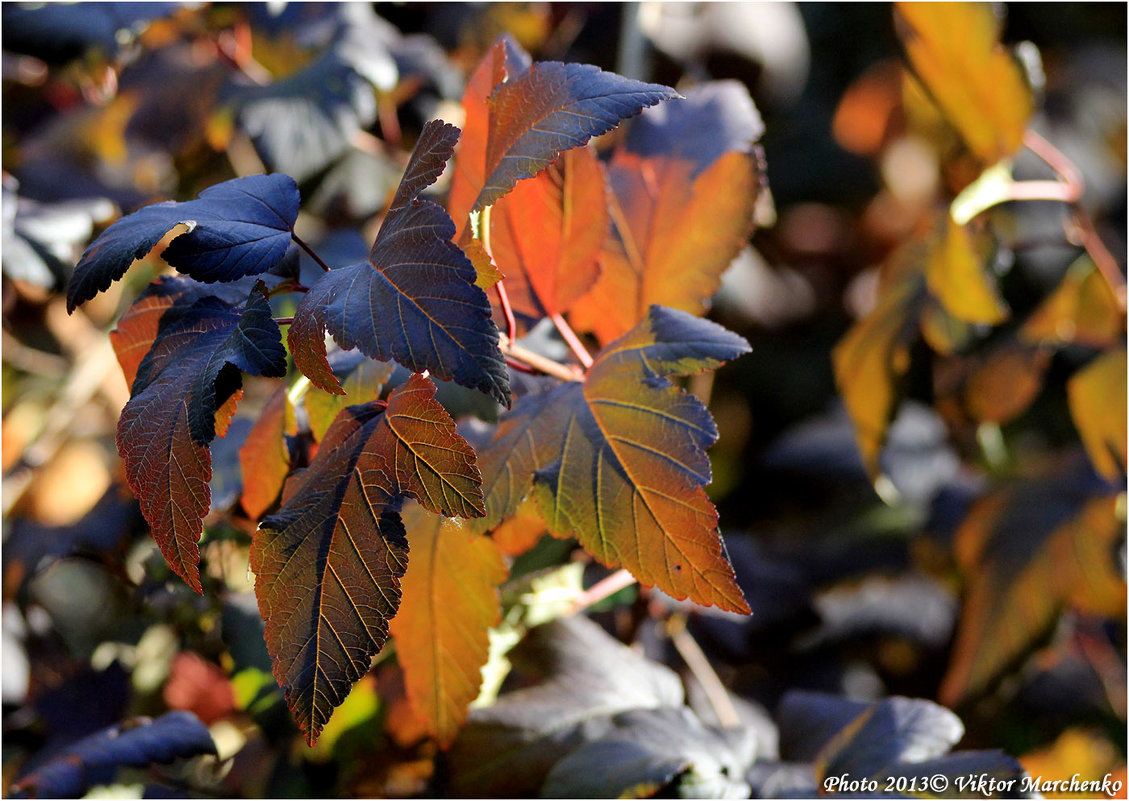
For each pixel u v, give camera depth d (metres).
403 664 0.61
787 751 0.67
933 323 0.81
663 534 0.57
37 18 0.71
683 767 0.61
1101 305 0.83
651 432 0.57
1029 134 0.75
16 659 0.71
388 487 0.55
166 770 0.69
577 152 0.61
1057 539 0.78
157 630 0.72
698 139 0.65
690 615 0.72
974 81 0.72
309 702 0.54
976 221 0.76
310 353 0.54
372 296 0.54
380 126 0.84
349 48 0.73
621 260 0.64
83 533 0.70
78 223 0.72
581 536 0.57
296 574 0.55
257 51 0.79
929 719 0.63
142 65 0.82
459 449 0.55
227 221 0.56
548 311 0.62
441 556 0.60
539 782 0.63
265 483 0.60
